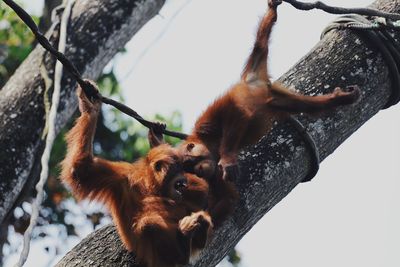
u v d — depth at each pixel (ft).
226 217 25.25
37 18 48.26
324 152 27.09
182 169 26.09
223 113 27.55
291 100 26.76
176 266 24.63
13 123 34.53
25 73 35.94
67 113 35.70
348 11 26.48
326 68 27.43
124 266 24.48
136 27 38.37
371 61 27.40
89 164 25.18
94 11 37.29
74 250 24.99
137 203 25.45
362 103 27.25
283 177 25.95
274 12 28.53
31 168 34.68
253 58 28.53
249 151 26.25
